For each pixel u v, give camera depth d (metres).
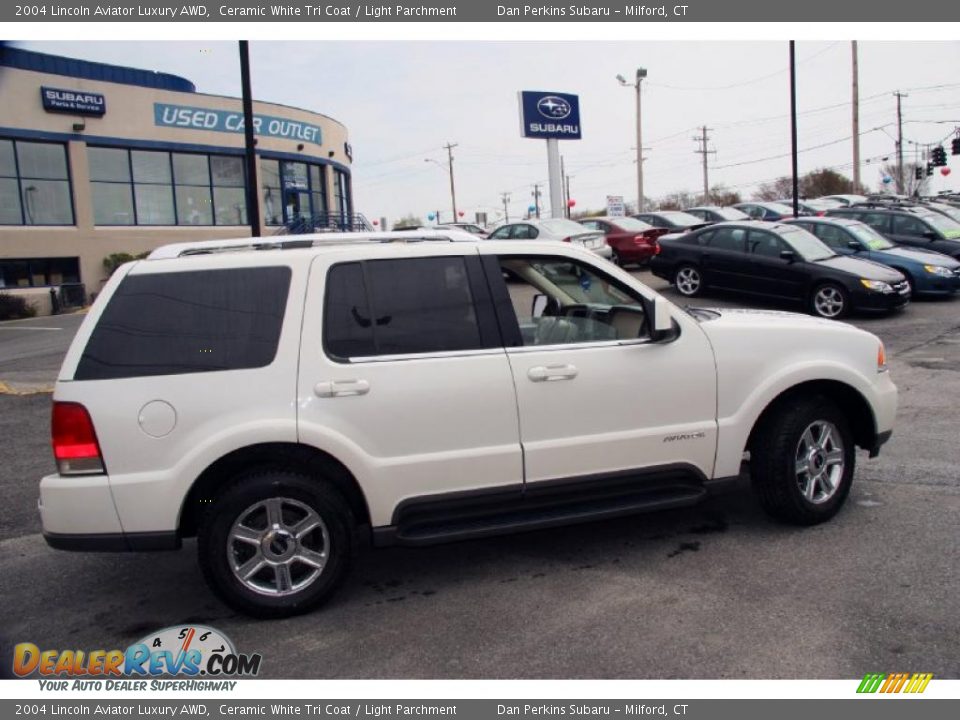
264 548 3.92
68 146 26.83
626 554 4.57
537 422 4.22
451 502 4.11
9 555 5.02
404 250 4.21
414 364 4.05
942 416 7.20
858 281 13.05
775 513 4.81
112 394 3.76
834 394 4.99
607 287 4.58
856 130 36.06
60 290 25.73
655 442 4.43
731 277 14.79
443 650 3.61
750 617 3.75
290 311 3.98
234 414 3.82
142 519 3.76
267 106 31.56
